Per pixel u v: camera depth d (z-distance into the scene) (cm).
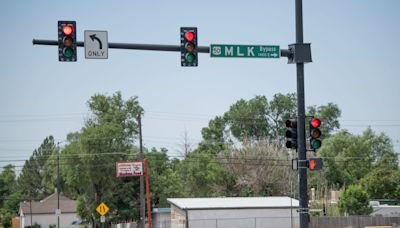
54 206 10875
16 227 9544
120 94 8494
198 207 4475
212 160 7475
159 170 8419
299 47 2052
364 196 5703
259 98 10381
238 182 6906
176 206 4806
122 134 7456
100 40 1884
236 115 10288
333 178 8744
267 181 6800
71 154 7156
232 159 7019
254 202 4734
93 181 7138
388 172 7231
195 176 8044
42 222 10669
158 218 6481
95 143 7144
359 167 8988
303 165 2072
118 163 5397
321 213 5597
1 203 14075
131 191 7194
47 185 13812
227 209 4509
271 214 4556
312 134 2050
